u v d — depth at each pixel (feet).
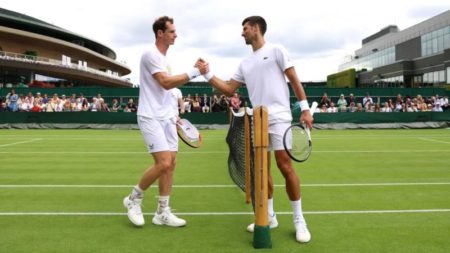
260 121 12.18
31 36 232.12
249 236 13.73
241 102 65.67
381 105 84.23
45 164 30.71
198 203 18.56
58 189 21.72
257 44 13.74
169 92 14.92
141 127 14.49
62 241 13.30
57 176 25.67
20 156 35.29
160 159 14.35
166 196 15.05
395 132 62.90
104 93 92.07
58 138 52.80
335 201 18.80
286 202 18.70
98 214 16.67
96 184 23.15
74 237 13.71
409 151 38.55
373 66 256.52
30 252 12.34
